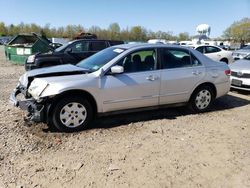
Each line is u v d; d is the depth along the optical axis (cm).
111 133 531
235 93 923
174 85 616
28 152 447
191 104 660
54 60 1165
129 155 443
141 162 421
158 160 429
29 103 520
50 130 534
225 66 698
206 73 657
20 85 582
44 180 372
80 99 529
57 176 381
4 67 1593
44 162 418
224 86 692
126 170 398
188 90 639
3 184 362
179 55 636
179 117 636
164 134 531
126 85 562
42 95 505
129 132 538
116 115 633
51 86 509
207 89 671
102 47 1277
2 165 407
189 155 447
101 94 543
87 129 548
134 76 573
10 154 439
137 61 586
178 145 483
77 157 434
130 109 584
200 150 466
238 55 2009
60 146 471
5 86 962
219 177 387
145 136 520
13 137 500
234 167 414
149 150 461
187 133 539
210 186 366
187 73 632
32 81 545
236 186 367
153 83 589
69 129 529
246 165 420
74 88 516
